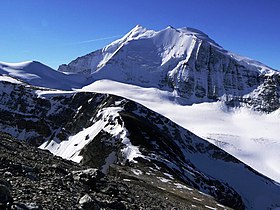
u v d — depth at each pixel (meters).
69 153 136.50
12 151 23.09
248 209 135.88
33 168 18.16
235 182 146.00
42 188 14.50
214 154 158.50
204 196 67.50
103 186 19.88
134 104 158.62
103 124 134.12
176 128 158.25
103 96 169.00
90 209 13.62
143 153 101.75
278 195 148.88
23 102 185.38
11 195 11.95
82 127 157.62
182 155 130.12
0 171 15.72
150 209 19.73
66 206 12.89
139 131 120.88
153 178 78.31
